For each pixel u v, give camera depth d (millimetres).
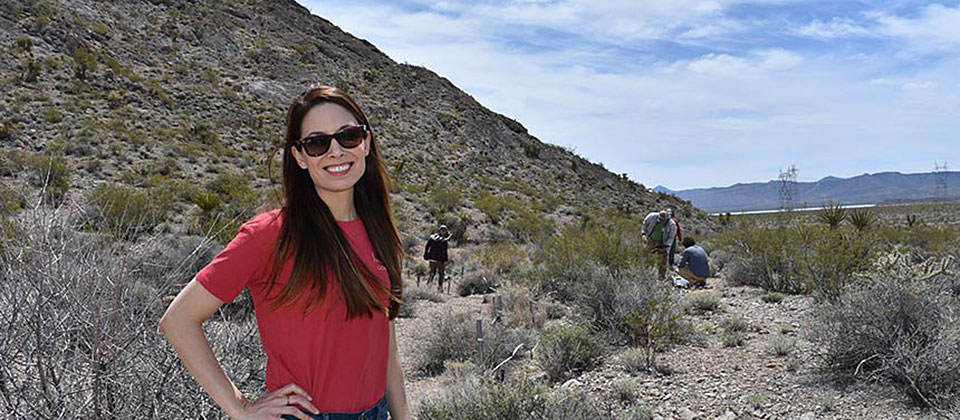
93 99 43438
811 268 12453
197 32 63875
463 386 6387
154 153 37406
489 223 38562
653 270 12570
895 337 6949
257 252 2082
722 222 54062
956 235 26172
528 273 16078
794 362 7613
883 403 6281
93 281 3688
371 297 2195
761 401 6586
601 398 6703
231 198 30312
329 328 2139
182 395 3918
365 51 79750
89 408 3721
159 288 4109
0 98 38031
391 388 2566
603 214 50438
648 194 72188
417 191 43719
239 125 48719
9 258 3566
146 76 51219
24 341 3537
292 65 66125
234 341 4402
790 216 22578
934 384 6328
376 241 2395
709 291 13969
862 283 7914
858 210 22516
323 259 2115
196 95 51250
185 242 8359
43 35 48938
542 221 40000
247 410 2094
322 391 2160
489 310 13430
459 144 64875
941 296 7508
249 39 68188
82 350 3812
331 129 2236
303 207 2201
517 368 8688
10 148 31516
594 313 10258
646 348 8656
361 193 2449
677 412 6461
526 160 68562
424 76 79125
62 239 3717
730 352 8531
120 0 62500
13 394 3570
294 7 82688
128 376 3834
